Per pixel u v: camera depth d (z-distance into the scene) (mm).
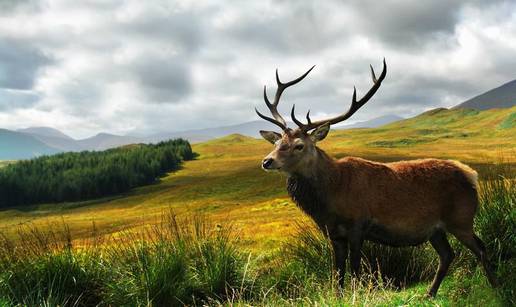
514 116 165125
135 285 7949
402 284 8016
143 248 8352
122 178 125500
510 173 8766
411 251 8430
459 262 7840
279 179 74000
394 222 7363
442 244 7336
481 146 122500
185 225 9500
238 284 8438
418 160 7742
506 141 131375
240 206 49531
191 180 127125
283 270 8938
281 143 7797
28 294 7473
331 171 7570
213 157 171375
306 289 7590
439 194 7262
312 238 9258
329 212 7570
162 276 7949
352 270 7410
